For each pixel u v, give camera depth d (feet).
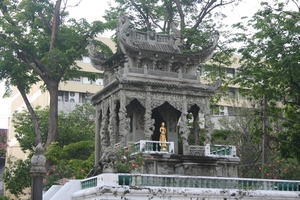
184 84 103.91
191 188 75.56
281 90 121.19
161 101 101.65
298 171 100.32
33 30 130.00
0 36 129.29
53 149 118.42
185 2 142.00
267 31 112.27
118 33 101.76
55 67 128.98
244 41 119.03
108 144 106.42
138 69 101.65
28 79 137.18
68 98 230.89
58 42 133.49
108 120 107.14
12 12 134.72
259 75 113.29
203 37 133.18
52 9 136.36
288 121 127.03
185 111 102.83
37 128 130.52
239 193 79.05
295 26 108.06
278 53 110.11
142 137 105.60
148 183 74.38
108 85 103.45
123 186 70.44
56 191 85.56
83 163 113.50
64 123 181.37
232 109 196.13
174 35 108.17
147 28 142.92
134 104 106.52
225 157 100.17
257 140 130.41
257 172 141.59
